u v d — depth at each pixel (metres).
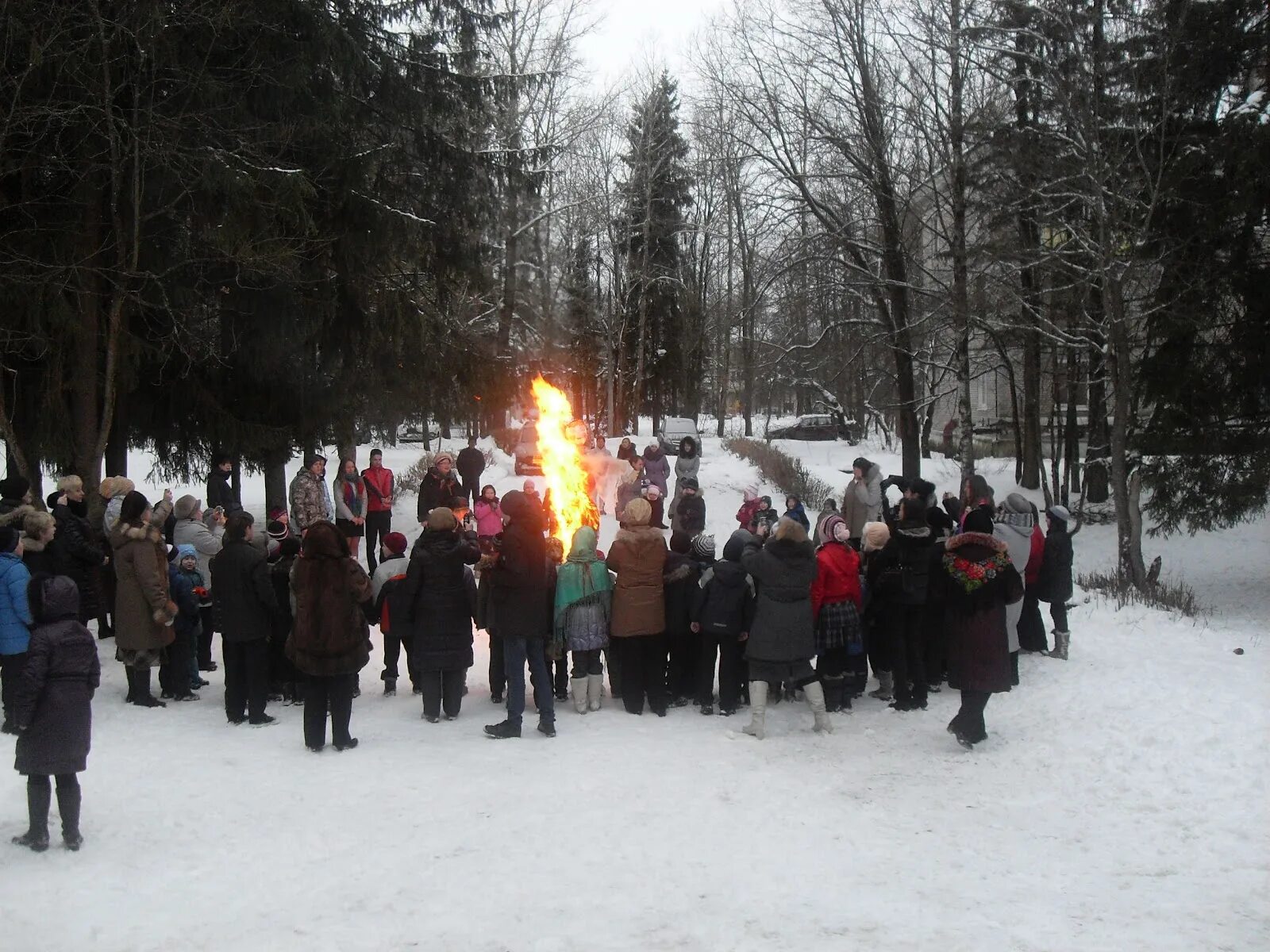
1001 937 5.11
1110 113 18.25
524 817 7.04
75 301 14.95
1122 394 17.83
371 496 17.06
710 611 10.06
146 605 9.84
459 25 20.08
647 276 46.34
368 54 18.22
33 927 5.26
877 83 23.08
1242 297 17.97
